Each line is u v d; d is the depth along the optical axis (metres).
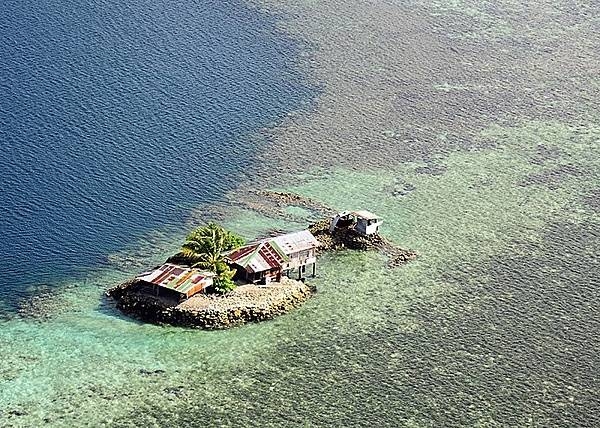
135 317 132.00
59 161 172.62
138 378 120.88
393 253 149.88
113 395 117.75
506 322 134.62
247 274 137.25
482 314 136.38
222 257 138.62
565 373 124.81
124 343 126.94
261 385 120.81
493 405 118.56
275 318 133.25
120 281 139.88
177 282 131.88
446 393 120.25
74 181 166.62
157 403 116.81
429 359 126.56
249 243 144.62
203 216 158.12
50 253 146.38
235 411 116.06
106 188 165.12
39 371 121.38
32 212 156.88
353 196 166.00
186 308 131.00
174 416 114.75
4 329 129.00
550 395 120.75
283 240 142.25
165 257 146.50
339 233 152.25
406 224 158.38
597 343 131.00
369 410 117.00
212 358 125.31
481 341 130.50
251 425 113.88
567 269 147.88
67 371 121.62
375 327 132.62
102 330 129.25
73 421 113.25
